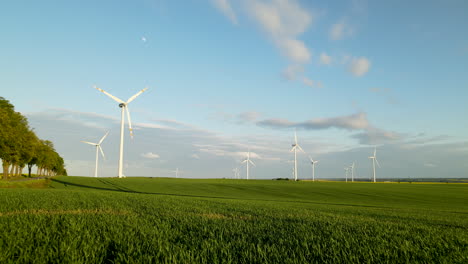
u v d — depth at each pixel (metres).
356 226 10.58
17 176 78.69
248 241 7.00
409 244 7.07
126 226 8.73
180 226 9.02
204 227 8.82
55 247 5.70
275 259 5.35
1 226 7.85
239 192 56.44
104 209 14.49
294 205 26.19
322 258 5.36
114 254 5.55
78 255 5.34
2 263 4.86
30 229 7.58
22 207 14.09
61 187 53.53
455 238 8.39
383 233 8.84
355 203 39.28
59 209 13.82
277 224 10.39
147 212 13.59
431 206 37.62
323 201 41.41
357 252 6.04
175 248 5.89
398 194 56.91
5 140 51.06
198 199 27.83
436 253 6.16
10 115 59.81
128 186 60.03
